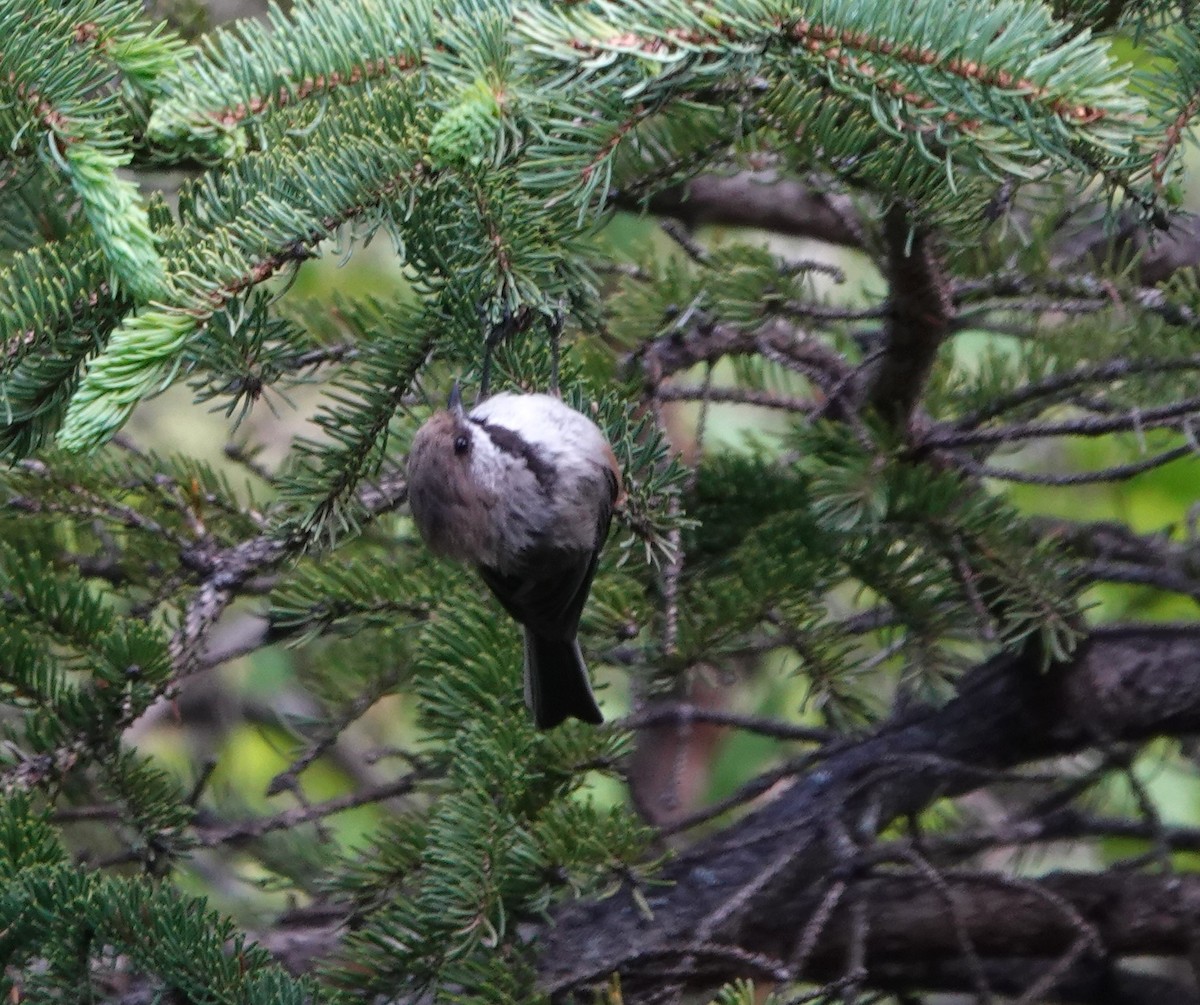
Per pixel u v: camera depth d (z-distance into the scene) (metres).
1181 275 8.44
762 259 7.85
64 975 5.69
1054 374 7.71
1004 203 6.52
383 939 5.92
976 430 7.93
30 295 5.37
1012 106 4.65
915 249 6.60
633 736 6.98
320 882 6.72
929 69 4.71
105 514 7.62
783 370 8.80
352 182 5.30
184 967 5.67
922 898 8.08
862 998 6.49
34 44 5.09
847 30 4.76
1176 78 5.12
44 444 5.79
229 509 8.00
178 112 5.23
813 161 6.07
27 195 7.27
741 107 5.57
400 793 7.87
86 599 7.18
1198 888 8.09
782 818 7.97
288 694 11.81
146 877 6.34
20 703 6.69
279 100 5.45
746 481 8.23
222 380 6.52
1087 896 8.17
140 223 4.88
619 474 6.48
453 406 6.64
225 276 5.10
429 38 5.56
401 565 7.89
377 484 7.24
